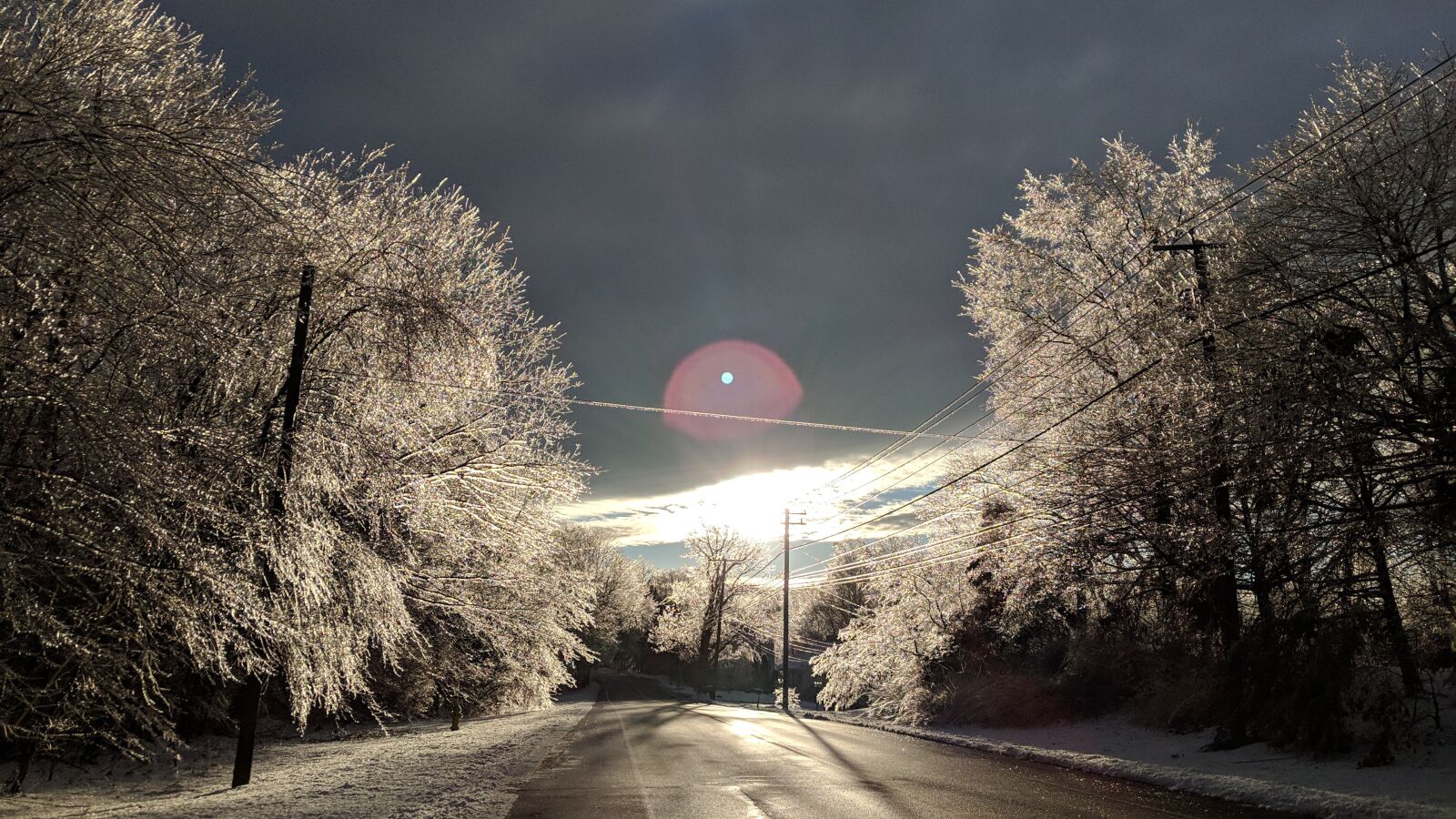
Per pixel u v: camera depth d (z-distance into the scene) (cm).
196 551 1030
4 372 869
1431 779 1001
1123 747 1641
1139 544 2086
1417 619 1457
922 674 2981
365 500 1636
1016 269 2508
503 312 2027
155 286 922
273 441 1363
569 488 2122
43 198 870
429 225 1897
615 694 6756
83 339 984
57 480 906
